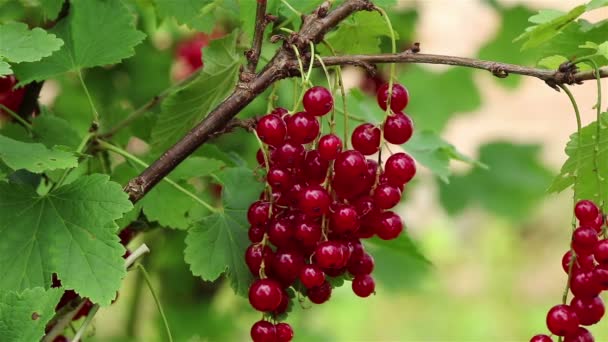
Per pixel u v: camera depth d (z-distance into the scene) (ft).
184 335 2.95
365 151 2.04
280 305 2.08
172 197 2.23
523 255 7.32
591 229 2.04
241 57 2.17
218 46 2.15
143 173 2.05
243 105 2.05
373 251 3.35
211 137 2.06
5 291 1.98
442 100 3.35
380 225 2.05
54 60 2.19
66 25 2.20
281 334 2.07
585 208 2.06
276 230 2.05
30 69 2.18
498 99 7.59
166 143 2.22
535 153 3.51
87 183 2.05
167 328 2.14
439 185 3.47
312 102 2.01
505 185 3.47
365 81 2.86
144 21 2.72
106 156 2.33
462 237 7.35
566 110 7.66
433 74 3.37
